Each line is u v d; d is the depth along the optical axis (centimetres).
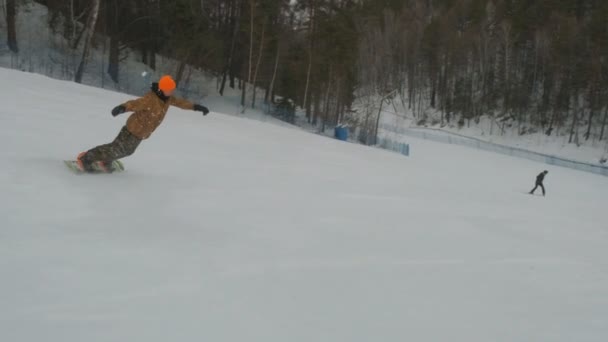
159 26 3478
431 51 7362
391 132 5616
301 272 417
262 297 354
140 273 366
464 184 1464
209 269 394
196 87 3928
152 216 516
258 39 4012
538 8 6956
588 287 471
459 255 540
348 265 453
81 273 352
